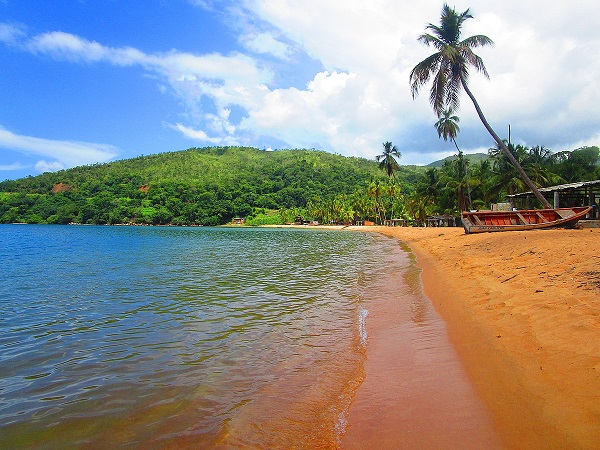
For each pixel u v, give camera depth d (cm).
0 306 1055
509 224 2658
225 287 1311
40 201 13725
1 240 4625
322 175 18275
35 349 702
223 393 509
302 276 1551
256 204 15688
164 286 1343
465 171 5428
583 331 554
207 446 388
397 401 464
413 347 652
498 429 382
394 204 9650
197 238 5266
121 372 589
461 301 924
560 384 442
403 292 1139
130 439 405
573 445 339
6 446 396
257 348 685
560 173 4834
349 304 1015
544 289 818
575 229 2152
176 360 635
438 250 2295
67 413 463
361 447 374
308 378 550
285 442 390
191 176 19438
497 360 547
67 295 1202
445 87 2880
